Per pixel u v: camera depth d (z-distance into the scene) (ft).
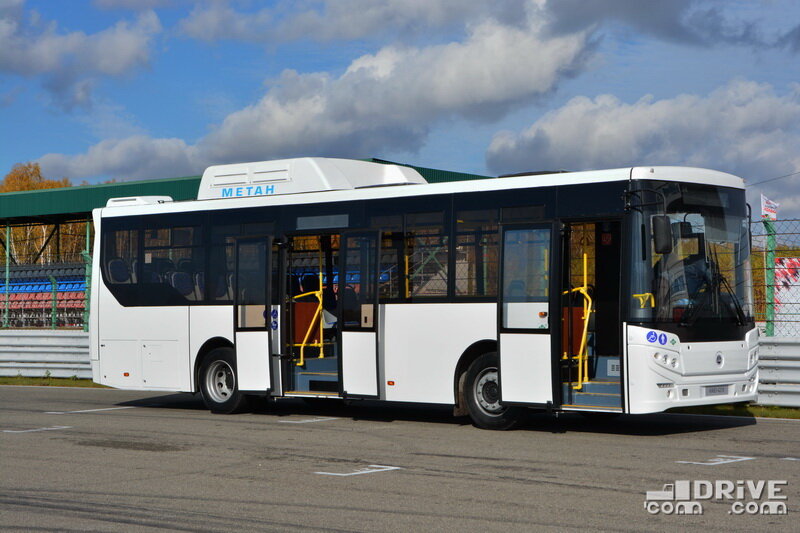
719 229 43.75
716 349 42.52
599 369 43.11
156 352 56.59
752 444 39.96
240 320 53.06
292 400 62.49
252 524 25.81
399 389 47.26
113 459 37.24
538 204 43.62
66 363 76.54
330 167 52.80
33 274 134.41
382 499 28.94
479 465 34.96
